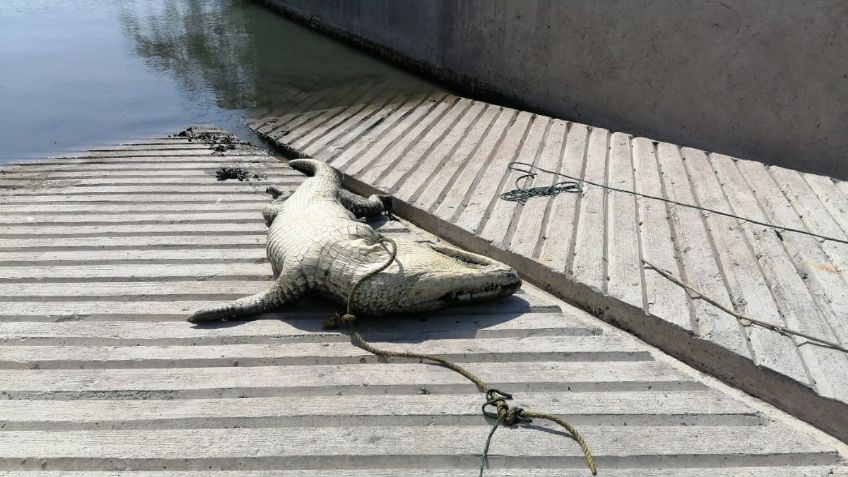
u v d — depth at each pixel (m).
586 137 7.60
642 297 4.49
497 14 9.73
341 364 4.16
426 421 3.69
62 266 5.39
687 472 3.35
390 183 6.63
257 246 5.69
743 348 3.98
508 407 3.64
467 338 4.38
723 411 3.71
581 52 8.67
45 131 9.05
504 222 5.63
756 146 7.20
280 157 8.25
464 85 10.80
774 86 6.84
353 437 3.57
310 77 11.54
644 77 8.01
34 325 4.59
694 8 7.23
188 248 5.66
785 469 3.37
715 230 5.42
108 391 3.93
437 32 11.05
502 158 7.09
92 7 17.05
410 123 8.57
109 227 6.05
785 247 5.16
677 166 6.71
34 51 13.02
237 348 4.32
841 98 6.38
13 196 6.85
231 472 3.38
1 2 17.28
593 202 5.92
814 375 3.79
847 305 4.40
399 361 4.16
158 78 11.53
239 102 10.27
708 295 4.52
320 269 4.56
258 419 3.69
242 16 16.36
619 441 3.52
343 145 7.87
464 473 3.35
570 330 4.44
